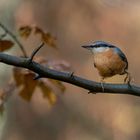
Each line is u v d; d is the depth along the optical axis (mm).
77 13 13953
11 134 14758
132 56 14094
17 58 5469
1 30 14117
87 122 14656
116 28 14008
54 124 14625
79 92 14570
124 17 14055
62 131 14633
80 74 13859
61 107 14531
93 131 14625
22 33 6922
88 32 13883
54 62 7184
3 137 14828
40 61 7137
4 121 14750
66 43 13883
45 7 13953
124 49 14000
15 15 14016
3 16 14961
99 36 13883
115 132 14508
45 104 14297
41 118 14508
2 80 14969
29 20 13773
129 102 14555
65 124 14625
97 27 13898
